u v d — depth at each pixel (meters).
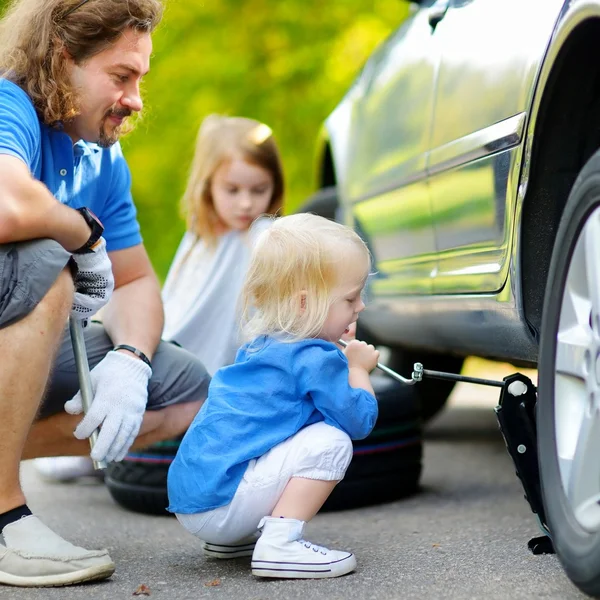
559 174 2.53
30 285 2.35
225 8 8.52
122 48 2.56
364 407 2.51
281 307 2.52
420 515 3.30
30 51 2.56
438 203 3.25
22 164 2.40
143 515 3.47
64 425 2.92
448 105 3.18
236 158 3.68
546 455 2.29
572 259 2.21
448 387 5.06
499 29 2.88
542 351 2.36
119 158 3.04
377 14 8.45
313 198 4.98
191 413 3.06
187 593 2.32
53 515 3.49
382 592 2.26
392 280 3.86
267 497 2.46
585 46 2.34
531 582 2.27
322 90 8.41
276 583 2.39
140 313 2.98
